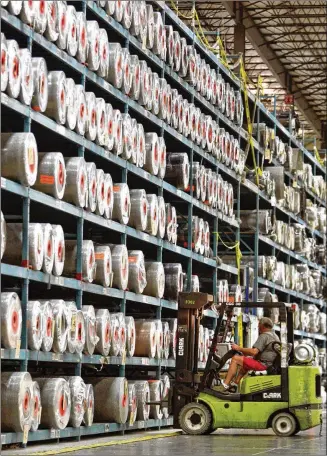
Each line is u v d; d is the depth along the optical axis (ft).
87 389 37.50
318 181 87.66
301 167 76.33
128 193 42.04
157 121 46.50
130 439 40.04
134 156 43.09
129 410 41.73
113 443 37.76
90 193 37.70
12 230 33.04
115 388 39.93
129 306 51.52
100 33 38.91
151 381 45.37
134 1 42.65
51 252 34.30
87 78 38.55
